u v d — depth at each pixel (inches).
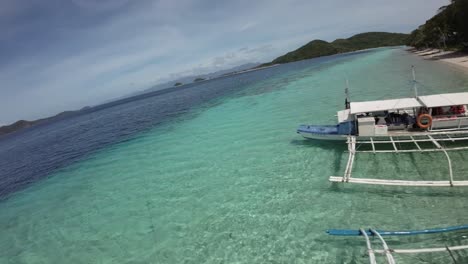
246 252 395.9
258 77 4232.3
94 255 451.2
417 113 598.9
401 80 1487.5
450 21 2244.1
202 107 1860.2
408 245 359.9
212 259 394.0
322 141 719.7
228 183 611.2
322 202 480.4
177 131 1228.5
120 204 610.9
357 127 636.1
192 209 531.8
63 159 1177.4
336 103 1188.5
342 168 588.1
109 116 2992.1
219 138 967.0
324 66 3735.2
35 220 630.5
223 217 488.1
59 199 725.9
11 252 514.9
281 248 391.5
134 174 779.4
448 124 570.6
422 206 424.8
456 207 408.8
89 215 592.1
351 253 364.2
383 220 410.0
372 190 487.8
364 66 2716.5
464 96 567.2
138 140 1210.0
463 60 1708.9
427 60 2228.1
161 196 608.4
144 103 4101.9
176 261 402.3
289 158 682.2
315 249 379.9
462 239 353.7
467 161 525.3
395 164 561.6
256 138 884.0
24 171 1130.7
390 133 598.5
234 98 1999.3
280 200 510.0
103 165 944.3
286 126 961.5
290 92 1776.6
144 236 475.2
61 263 450.9
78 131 2126.0
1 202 804.6
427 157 566.6
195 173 697.6
